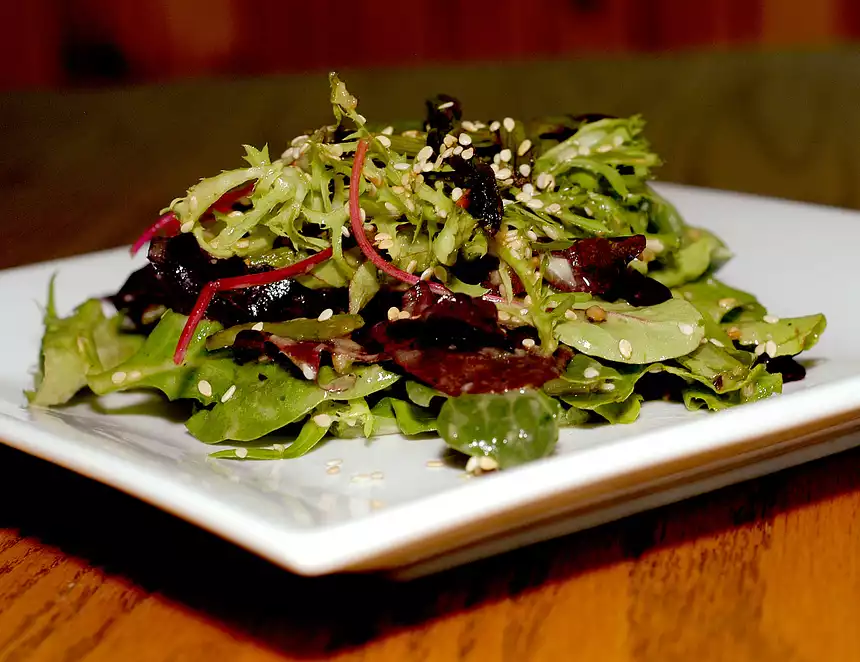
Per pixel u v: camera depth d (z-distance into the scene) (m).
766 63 0.77
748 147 0.58
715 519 0.25
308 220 0.28
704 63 0.78
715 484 0.25
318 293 0.28
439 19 1.00
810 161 0.55
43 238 0.45
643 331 0.28
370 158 0.28
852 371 0.28
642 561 0.24
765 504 0.25
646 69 0.77
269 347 0.28
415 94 0.70
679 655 0.21
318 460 0.26
